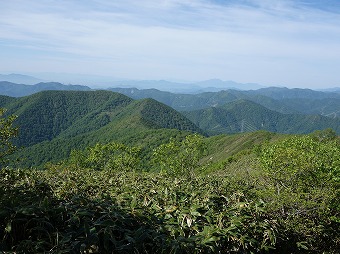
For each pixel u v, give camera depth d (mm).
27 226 5309
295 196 9297
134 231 5746
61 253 4602
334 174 10820
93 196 8969
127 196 7996
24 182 7914
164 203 7895
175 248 5477
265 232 7375
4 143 11086
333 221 10344
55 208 5719
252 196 10148
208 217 6973
